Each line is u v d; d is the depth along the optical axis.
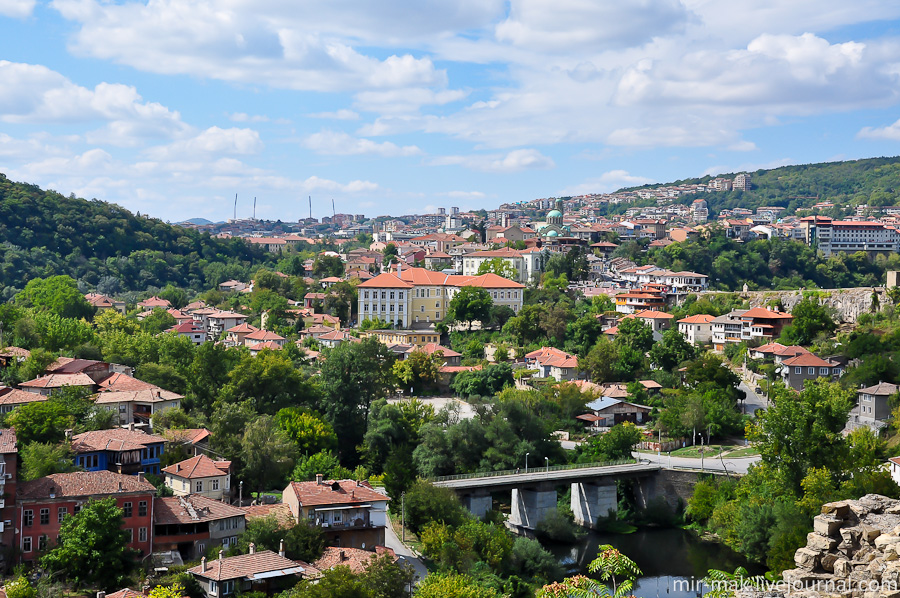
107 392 184.88
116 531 116.94
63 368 199.38
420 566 138.38
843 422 163.75
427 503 154.00
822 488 147.50
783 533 140.12
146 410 181.12
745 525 154.25
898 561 60.16
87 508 117.81
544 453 197.00
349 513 138.12
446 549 138.88
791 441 158.88
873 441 174.75
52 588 107.56
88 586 113.88
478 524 150.50
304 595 104.06
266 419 173.38
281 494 162.75
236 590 111.25
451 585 111.94
